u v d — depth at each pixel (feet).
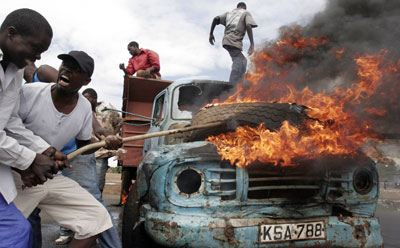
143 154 16.56
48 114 6.81
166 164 7.88
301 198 8.50
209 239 7.44
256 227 7.72
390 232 14.47
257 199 8.10
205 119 9.70
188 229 7.43
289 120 8.35
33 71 9.69
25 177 5.88
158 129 14.05
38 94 6.75
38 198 6.68
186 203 7.75
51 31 5.67
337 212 9.30
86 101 7.61
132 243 9.44
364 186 9.27
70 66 6.38
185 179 8.23
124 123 17.94
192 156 7.92
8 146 5.49
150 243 9.16
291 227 8.01
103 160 14.46
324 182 8.66
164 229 7.54
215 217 7.69
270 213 8.06
